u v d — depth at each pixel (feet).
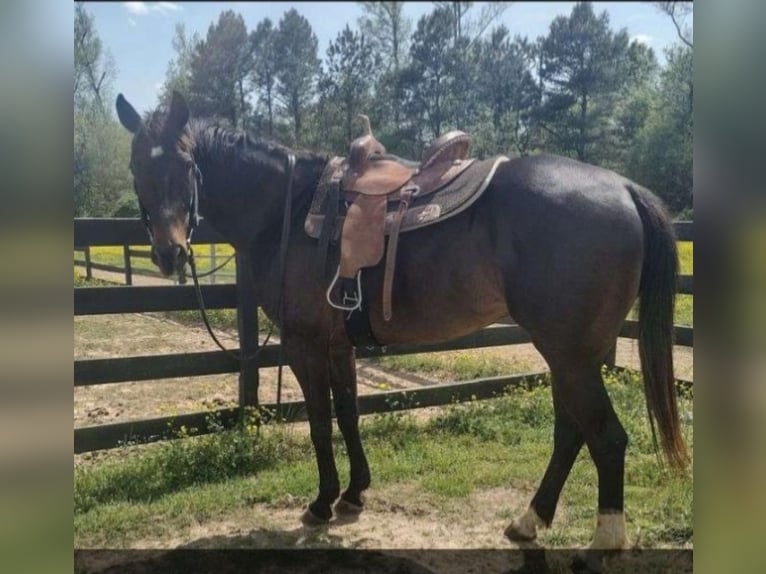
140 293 11.48
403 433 12.82
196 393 16.06
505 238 7.64
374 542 8.79
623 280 7.36
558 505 9.75
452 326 8.41
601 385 7.59
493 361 18.90
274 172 9.50
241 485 10.41
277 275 9.34
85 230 11.04
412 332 8.66
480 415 13.65
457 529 9.13
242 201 9.63
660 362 7.55
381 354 13.62
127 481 10.41
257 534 9.04
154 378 11.63
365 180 8.73
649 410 7.64
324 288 8.85
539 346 7.64
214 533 9.08
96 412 14.21
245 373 12.37
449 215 7.97
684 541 8.40
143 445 12.11
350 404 9.80
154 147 8.64
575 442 8.47
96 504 9.75
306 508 9.76
